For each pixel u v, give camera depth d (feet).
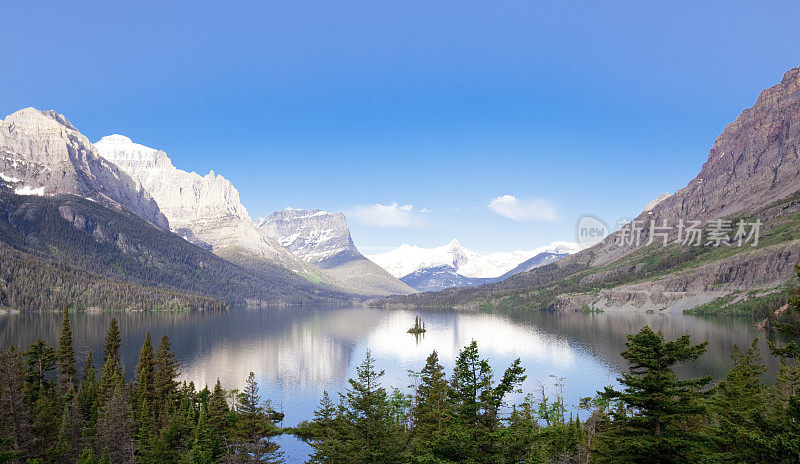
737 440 117.50
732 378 247.09
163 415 315.58
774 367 518.78
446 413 185.98
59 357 377.71
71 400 337.93
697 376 521.24
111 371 371.15
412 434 277.44
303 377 642.22
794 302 131.03
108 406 291.38
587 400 366.43
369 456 194.29
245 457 289.94
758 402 232.53
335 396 538.88
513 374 166.71
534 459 187.11
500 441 159.53
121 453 276.62
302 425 411.34
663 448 135.33
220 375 646.74
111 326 411.95
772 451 107.04
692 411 135.74
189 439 290.97
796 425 107.65
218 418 319.06
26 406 268.00
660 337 140.46
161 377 359.46
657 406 139.33
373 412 201.67
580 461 213.25
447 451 161.68
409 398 411.95
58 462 262.47
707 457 123.24
